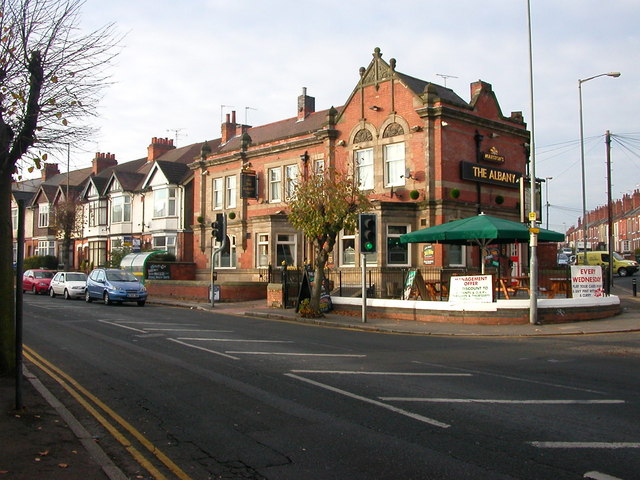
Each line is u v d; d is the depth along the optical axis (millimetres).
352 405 8164
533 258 18188
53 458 5793
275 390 9125
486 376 10125
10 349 9469
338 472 5641
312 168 30312
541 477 5430
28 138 8562
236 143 39344
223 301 28641
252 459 6047
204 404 8305
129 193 46781
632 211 74812
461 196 27062
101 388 9336
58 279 33031
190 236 41969
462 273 24812
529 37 18547
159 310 24656
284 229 31094
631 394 8688
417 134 26719
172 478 5531
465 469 5652
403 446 6367
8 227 9391
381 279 25984
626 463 5754
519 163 30719
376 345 14258
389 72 27938
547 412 7668
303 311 21062
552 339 15430
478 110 28453
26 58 8484
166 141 51875
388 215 26234
